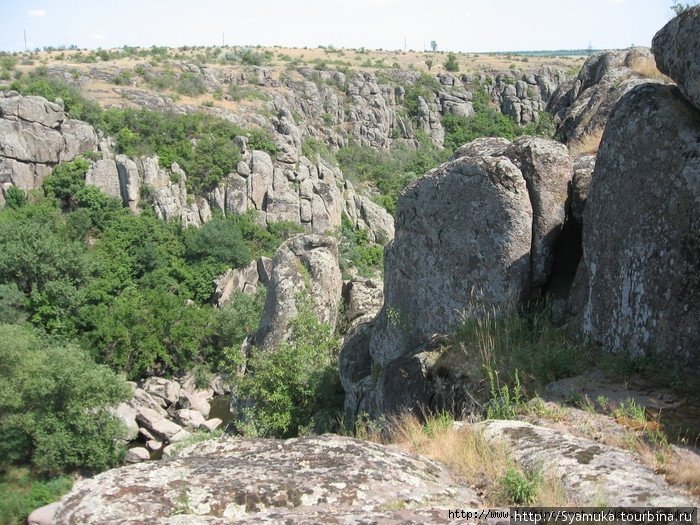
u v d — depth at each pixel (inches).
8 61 2849.4
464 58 5152.6
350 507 181.5
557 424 254.1
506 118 3971.5
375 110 3595.0
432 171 425.1
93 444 978.7
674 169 282.4
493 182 382.3
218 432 796.0
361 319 772.0
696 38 280.8
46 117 1941.4
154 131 2187.5
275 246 2055.9
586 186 378.0
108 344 1486.2
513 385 308.2
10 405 936.3
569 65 4813.0
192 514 171.2
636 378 278.5
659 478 194.7
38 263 1557.6
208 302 1849.2
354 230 2381.9
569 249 387.2
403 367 395.9
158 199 1989.4
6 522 860.6
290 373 623.2
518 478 196.4
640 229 297.6
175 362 1524.4
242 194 2155.5
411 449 256.5
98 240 1841.8
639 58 587.5
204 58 3779.5
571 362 309.4
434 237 418.9
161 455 1111.0
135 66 2957.7
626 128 313.0
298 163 2353.6
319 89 3506.4
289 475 194.5
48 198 1897.1
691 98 285.1
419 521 169.5
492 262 383.9
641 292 293.9
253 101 2945.4
